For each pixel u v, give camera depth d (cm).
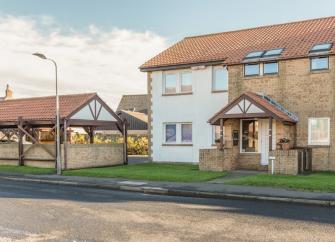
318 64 1930
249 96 1842
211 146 2297
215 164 1892
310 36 2100
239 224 878
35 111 2341
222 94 2273
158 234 789
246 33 2520
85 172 1928
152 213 1004
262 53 2088
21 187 1562
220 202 1198
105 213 1001
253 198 1238
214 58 2258
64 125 2158
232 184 1477
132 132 4456
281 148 1814
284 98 1997
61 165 2112
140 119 4512
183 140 2412
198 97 2345
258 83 2067
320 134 1912
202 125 2328
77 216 962
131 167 2178
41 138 2950
